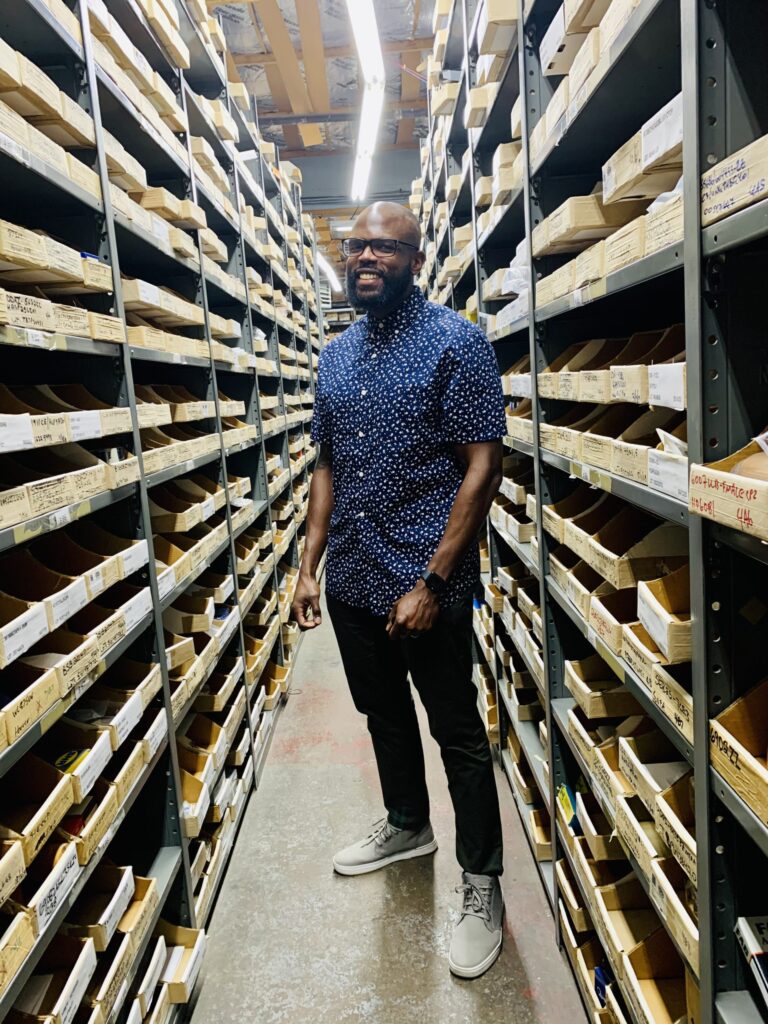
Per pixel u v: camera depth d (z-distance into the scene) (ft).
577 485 5.58
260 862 6.85
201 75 9.07
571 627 5.53
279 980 5.41
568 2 3.84
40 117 3.94
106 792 4.04
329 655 12.91
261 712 9.27
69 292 4.53
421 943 5.70
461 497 4.95
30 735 3.15
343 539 5.51
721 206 2.26
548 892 5.96
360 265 5.00
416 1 16.08
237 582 8.21
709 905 2.73
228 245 9.93
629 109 4.11
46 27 3.94
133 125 5.51
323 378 5.68
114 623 4.29
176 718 5.51
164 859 5.24
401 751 6.34
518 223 7.06
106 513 5.04
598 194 4.22
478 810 5.53
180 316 6.38
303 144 24.84
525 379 6.16
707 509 2.32
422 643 5.31
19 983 2.83
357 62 19.79
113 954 4.17
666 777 3.51
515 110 5.76
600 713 4.44
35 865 3.54
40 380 4.85
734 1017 2.65
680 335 3.86
